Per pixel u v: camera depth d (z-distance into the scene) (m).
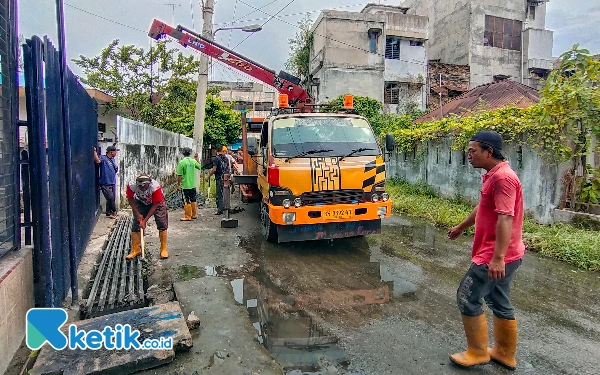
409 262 6.09
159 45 18.22
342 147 6.56
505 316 3.20
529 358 3.42
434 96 25.59
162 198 6.18
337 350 3.56
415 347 3.60
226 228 8.31
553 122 7.33
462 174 10.21
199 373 3.09
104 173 8.78
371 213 6.27
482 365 3.30
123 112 18.34
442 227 8.38
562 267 5.82
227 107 22.91
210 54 10.46
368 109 21.19
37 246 3.88
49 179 3.84
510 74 27.17
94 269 5.65
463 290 3.24
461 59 27.20
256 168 9.02
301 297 4.77
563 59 7.11
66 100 4.32
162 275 5.45
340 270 5.73
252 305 4.53
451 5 28.19
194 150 12.38
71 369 2.99
